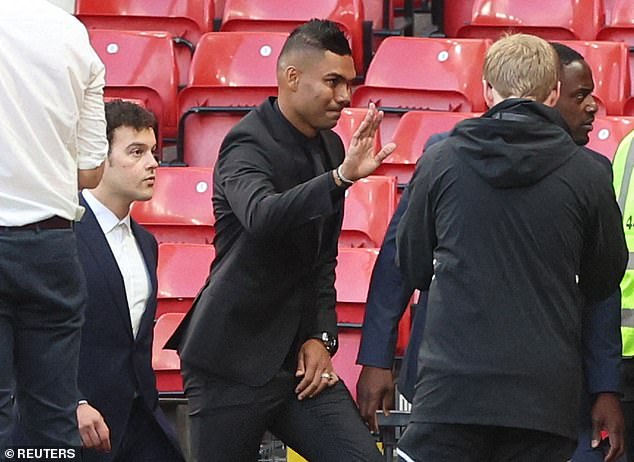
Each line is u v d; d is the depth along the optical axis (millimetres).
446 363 14219
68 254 13648
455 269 14328
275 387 16344
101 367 16656
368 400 16750
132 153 16984
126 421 16750
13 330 13602
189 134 28156
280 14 31172
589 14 31094
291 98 16016
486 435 14438
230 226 16109
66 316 13758
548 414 14109
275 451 21547
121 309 16734
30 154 13430
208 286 16359
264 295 16109
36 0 13781
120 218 17094
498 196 14297
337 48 15984
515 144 14258
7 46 13484
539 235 14273
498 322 14148
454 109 28328
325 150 16438
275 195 15164
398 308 16750
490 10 31250
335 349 16625
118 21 31766
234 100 28594
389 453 18938
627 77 29031
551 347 14180
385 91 28484
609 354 17031
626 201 18781
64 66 13586
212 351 16203
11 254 13328
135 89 29250
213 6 31984
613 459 17109
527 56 14781
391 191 23875
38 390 13703
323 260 16578
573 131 18391
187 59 31062
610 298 17047
